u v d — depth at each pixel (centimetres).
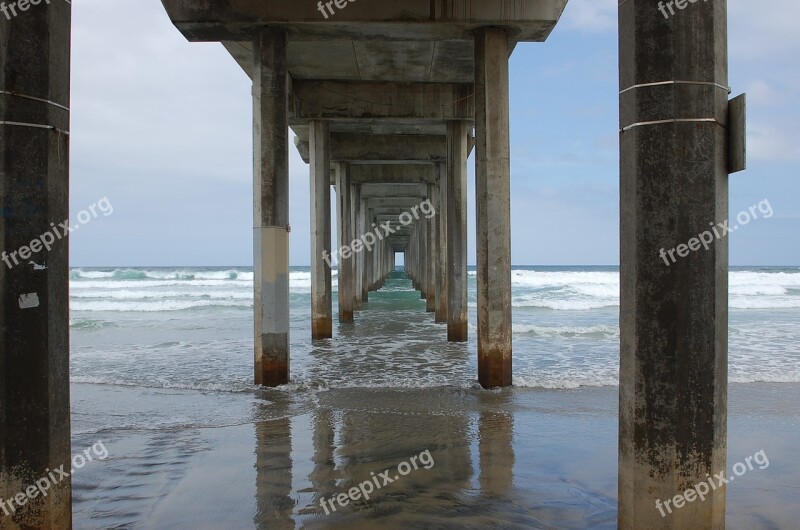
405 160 1889
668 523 317
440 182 1917
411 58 1236
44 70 320
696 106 310
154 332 1728
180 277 5088
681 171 309
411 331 1666
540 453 568
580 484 484
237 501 453
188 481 498
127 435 643
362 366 1087
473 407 759
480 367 895
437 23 884
